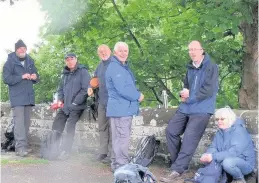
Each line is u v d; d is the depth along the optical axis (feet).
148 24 25.81
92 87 17.03
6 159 17.71
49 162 17.17
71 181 14.06
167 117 16.60
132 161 15.07
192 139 14.23
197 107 14.29
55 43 29.68
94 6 24.63
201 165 15.49
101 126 16.90
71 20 23.72
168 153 16.49
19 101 18.75
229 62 23.54
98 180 14.25
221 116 13.24
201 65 14.30
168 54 25.23
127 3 23.47
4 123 22.24
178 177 14.23
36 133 20.97
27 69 18.97
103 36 25.96
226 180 13.03
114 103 14.57
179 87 27.50
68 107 18.13
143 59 25.55
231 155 12.89
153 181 12.33
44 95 32.40
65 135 18.19
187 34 24.86
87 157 18.20
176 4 21.44
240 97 22.40
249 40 21.71
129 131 14.79
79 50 26.73
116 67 14.46
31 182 13.89
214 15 18.51
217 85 14.30
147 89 26.17
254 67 21.83
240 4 18.19
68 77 18.34
